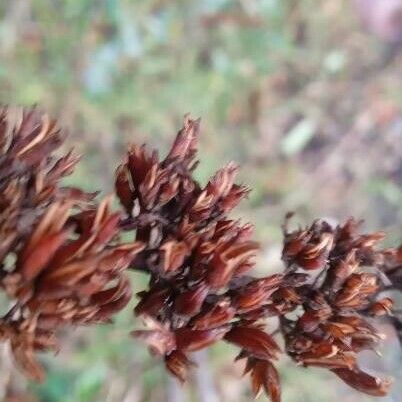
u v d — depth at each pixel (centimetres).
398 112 40
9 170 10
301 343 11
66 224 10
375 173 39
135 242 9
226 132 37
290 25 39
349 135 40
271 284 10
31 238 9
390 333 16
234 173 11
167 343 10
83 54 36
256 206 37
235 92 38
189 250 10
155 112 36
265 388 11
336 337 11
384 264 12
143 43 36
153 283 10
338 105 40
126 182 11
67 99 35
